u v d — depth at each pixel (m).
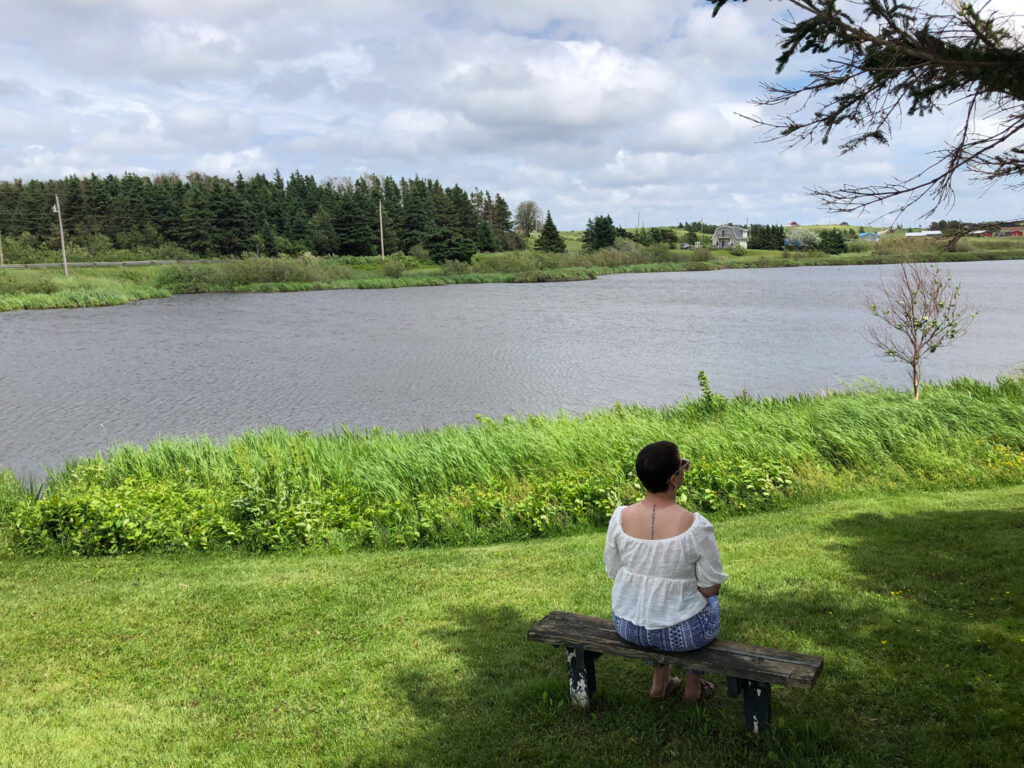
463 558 7.27
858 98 3.83
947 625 4.75
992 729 3.49
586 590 5.96
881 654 4.37
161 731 3.93
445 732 3.74
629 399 21.33
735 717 3.69
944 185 3.78
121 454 12.02
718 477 9.45
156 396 22.62
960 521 7.41
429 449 11.33
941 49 3.47
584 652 3.78
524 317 46.12
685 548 3.26
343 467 10.73
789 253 143.25
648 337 35.41
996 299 49.41
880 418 12.07
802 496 9.38
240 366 28.31
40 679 4.65
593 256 114.44
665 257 124.88
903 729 3.54
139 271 82.00
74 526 8.32
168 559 7.82
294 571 7.03
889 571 5.95
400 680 4.40
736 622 4.97
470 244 107.31
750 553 6.71
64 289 65.69
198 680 4.56
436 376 25.62
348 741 3.72
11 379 25.83
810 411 13.09
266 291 77.12
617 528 3.45
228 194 106.56
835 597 5.38
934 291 14.27
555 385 23.62
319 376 25.86
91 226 114.12
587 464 10.71
